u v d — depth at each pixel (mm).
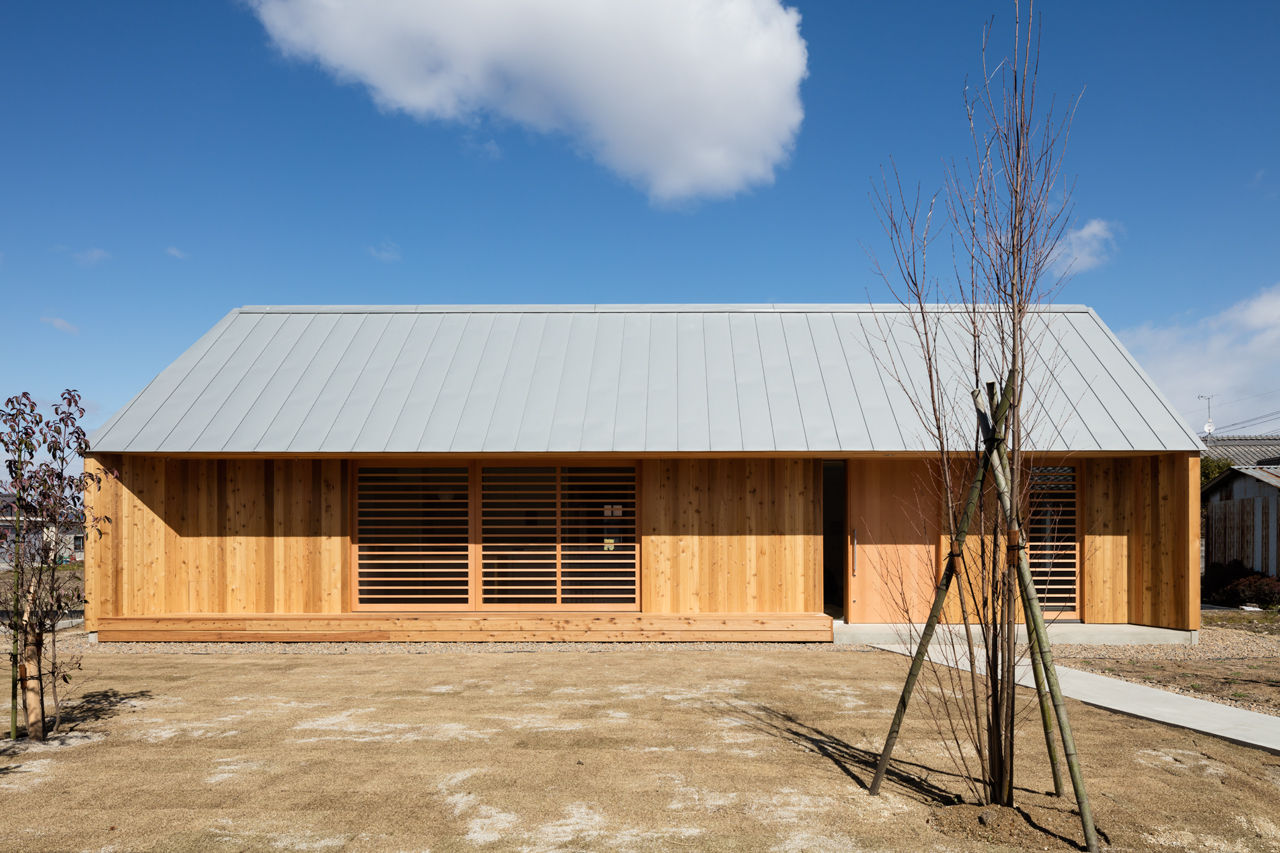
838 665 9227
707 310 13578
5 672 8867
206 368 12141
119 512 11102
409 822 4648
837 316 13328
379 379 11914
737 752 5910
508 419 11102
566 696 7684
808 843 4336
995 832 4402
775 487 11328
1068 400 11102
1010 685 4684
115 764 5684
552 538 11672
